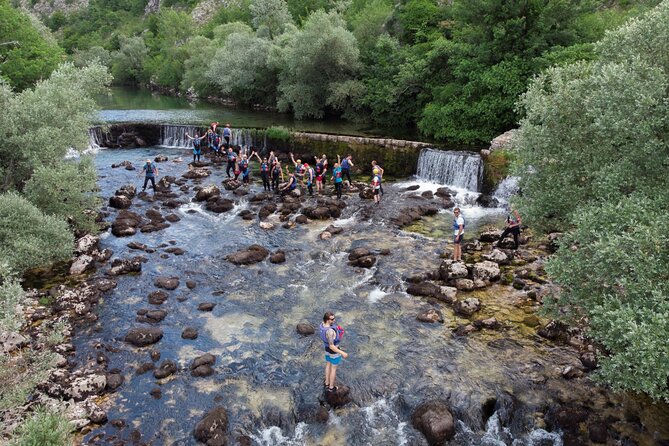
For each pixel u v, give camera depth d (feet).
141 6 406.41
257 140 110.22
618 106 33.27
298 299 50.34
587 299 33.04
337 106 133.69
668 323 26.02
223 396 36.58
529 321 44.91
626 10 110.73
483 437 33.24
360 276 54.75
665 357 25.16
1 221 48.75
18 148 58.08
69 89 64.03
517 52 96.22
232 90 173.06
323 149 103.04
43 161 59.11
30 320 45.52
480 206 77.30
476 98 100.68
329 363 35.86
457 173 85.15
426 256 58.80
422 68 112.68
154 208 75.36
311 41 128.88
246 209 75.77
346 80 131.13
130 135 117.80
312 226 69.15
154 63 265.54
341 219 71.87
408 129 118.11
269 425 34.06
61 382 37.32
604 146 36.47
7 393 32.04
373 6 151.64
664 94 32.83
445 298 49.08
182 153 111.24
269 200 79.87
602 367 29.96
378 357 40.83
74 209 59.62
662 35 33.76
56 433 26.81
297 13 224.53
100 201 63.10
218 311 48.16
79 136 62.08
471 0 96.99
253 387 37.55
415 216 71.15
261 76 160.04
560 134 39.88
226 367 39.81
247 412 34.99
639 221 30.35
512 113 94.68
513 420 34.32
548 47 94.79
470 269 53.78
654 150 31.96
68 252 53.72
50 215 57.21
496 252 57.26
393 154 95.40
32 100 60.18
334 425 34.06
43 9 468.75
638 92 31.86
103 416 33.99
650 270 27.66
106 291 51.44
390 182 90.17
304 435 33.30
